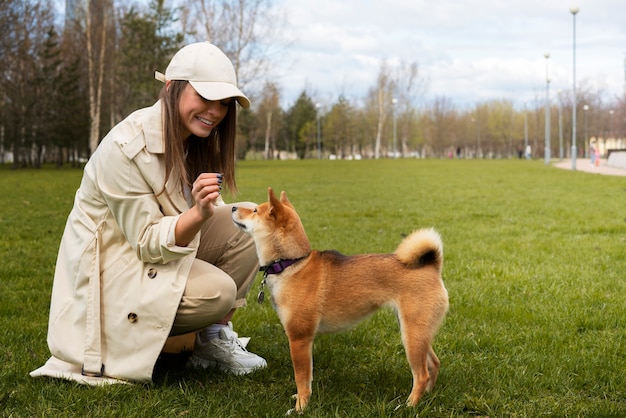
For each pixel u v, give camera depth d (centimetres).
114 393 371
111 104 4597
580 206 1490
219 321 446
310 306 367
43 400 364
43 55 4303
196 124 390
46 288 661
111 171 376
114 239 393
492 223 1191
